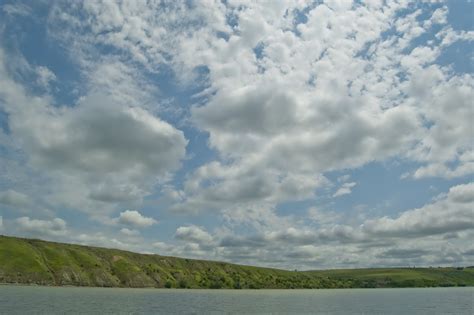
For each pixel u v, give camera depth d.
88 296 191.62
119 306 145.38
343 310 151.62
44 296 177.75
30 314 110.81
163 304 163.88
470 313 141.62
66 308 130.00
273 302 191.88
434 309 157.38
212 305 165.25
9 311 116.31
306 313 137.38
